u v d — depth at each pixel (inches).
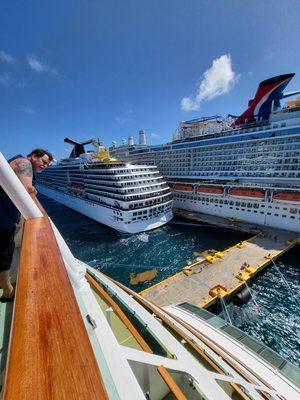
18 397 30.9
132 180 2181.3
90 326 110.6
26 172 133.2
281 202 1886.1
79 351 44.9
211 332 506.3
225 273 1322.6
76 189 2866.6
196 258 1665.8
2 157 99.7
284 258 1578.5
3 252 130.8
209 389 181.0
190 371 190.1
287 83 2187.5
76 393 33.7
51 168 3917.3
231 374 266.1
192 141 2677.2
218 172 2410.2
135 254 1769.2
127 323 220.7
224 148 2370.8
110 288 292.7
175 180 2896.2
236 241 1936.5
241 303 1172.5
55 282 67.5
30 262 75.8
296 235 1791.3
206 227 2269.9
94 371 40.5
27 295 61.6
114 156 3846.0
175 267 1560.0
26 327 50.4
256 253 1553.9
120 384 95.7
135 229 2127.2
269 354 484.7
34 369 38.5
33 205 107.4
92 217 2551.7
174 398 174.9
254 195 2023.9
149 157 3218.5
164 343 213.9
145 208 2127.2
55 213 3095.5
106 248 1883.6
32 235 92.2
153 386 170.1
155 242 1958.7
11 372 38.2
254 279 1362.0
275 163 1968.5
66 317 54.7
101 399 33.4
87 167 2628.0
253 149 2129.7
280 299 1193.4
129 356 153.0
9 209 129.6
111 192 2212.1
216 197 2357.3
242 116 2495.1
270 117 2050.9
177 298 1128.8
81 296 128.6
